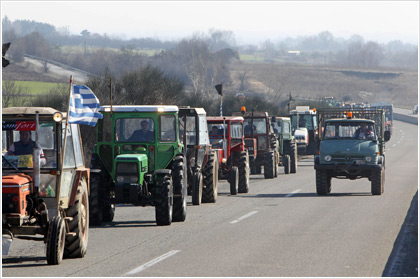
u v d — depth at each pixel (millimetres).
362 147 58656
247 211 47156
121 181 39250
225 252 30656
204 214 45531
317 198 56312
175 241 33969
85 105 29344
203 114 52219
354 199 55312
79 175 29453
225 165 60531
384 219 42500
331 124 60125
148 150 41250
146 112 41344
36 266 27422
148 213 46562
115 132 41344
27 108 28422
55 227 27547
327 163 58812
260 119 79250
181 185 41469
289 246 32312
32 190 27312
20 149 28391
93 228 39219
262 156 79375
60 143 28250
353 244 32906
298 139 116688
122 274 25656
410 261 28547
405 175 83938
